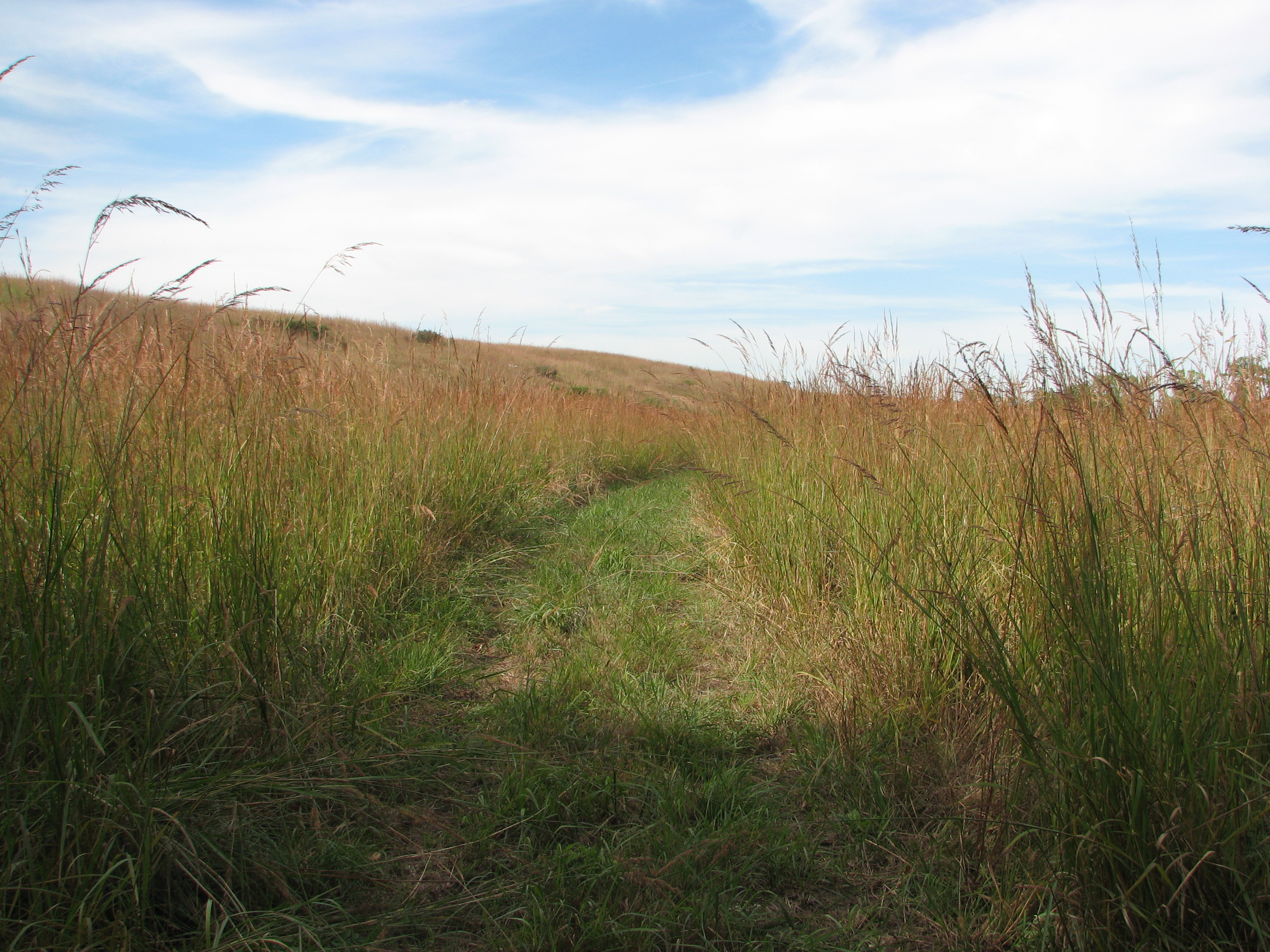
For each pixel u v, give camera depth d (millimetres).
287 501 3131
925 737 2504
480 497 5926
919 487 3406
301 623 2891
